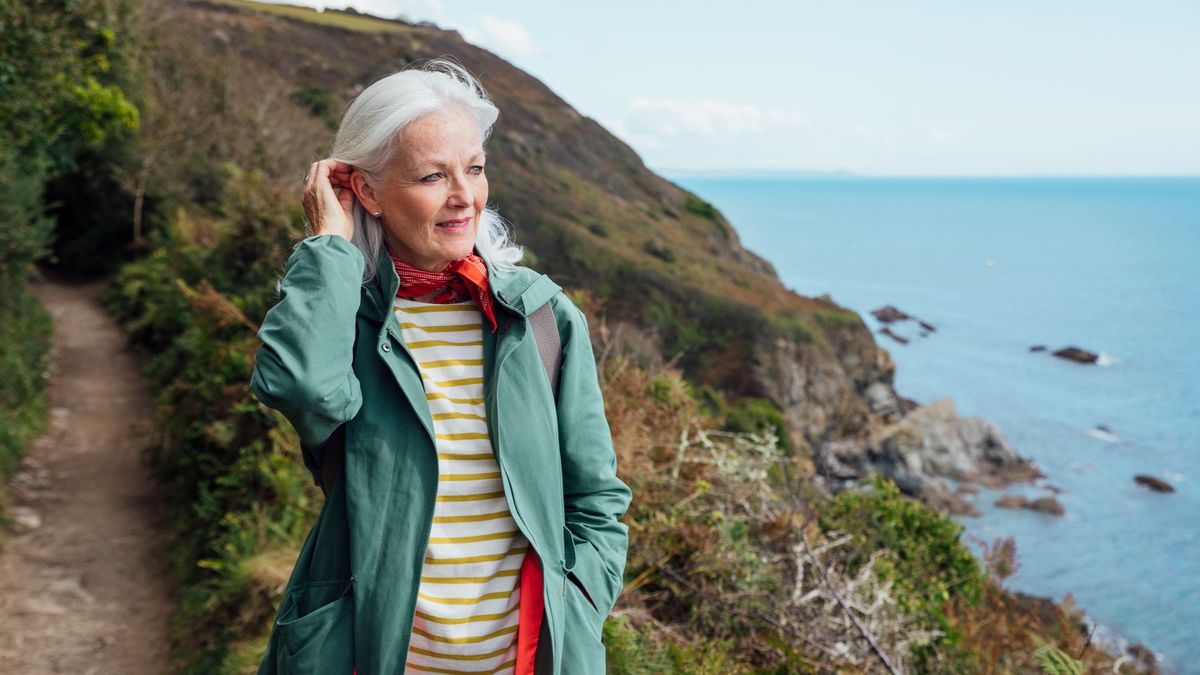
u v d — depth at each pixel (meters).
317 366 1.46
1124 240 168.62
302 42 38.47
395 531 1.55
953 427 29.48
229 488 6.39
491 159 33.88
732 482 4.53
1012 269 116.25
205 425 7.15
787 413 23.77
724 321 25.73
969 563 5.46
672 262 30.27
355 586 1.54
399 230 1.62
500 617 1.64
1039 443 37.50
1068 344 63.69
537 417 1.65
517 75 45.31
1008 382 50.47
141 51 22.81
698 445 4.85
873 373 29.80
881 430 27.75
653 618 3.75
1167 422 41.88
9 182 11.72
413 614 1.54
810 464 6.11
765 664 3.67
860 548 4.64
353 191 1.66
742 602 3.82
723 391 23.81
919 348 60.41
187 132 22.73
